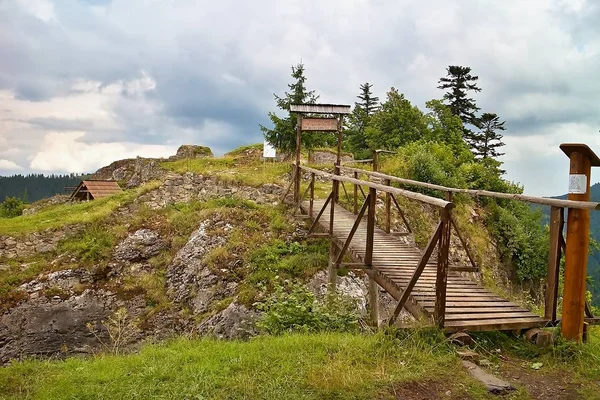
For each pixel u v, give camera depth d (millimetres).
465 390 4461
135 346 11531
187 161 26125
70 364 5523
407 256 9078
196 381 4664
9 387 4758
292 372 4828
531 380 4797
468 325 5754
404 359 5125
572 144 5527
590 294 12375
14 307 12641
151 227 16031
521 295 16062
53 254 15164
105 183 26984
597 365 5035
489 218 17812
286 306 7789
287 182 18203
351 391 4402
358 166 20297
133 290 13742
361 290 11891
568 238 5598
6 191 136375
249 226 14008
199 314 11914
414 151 19609
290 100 21141
